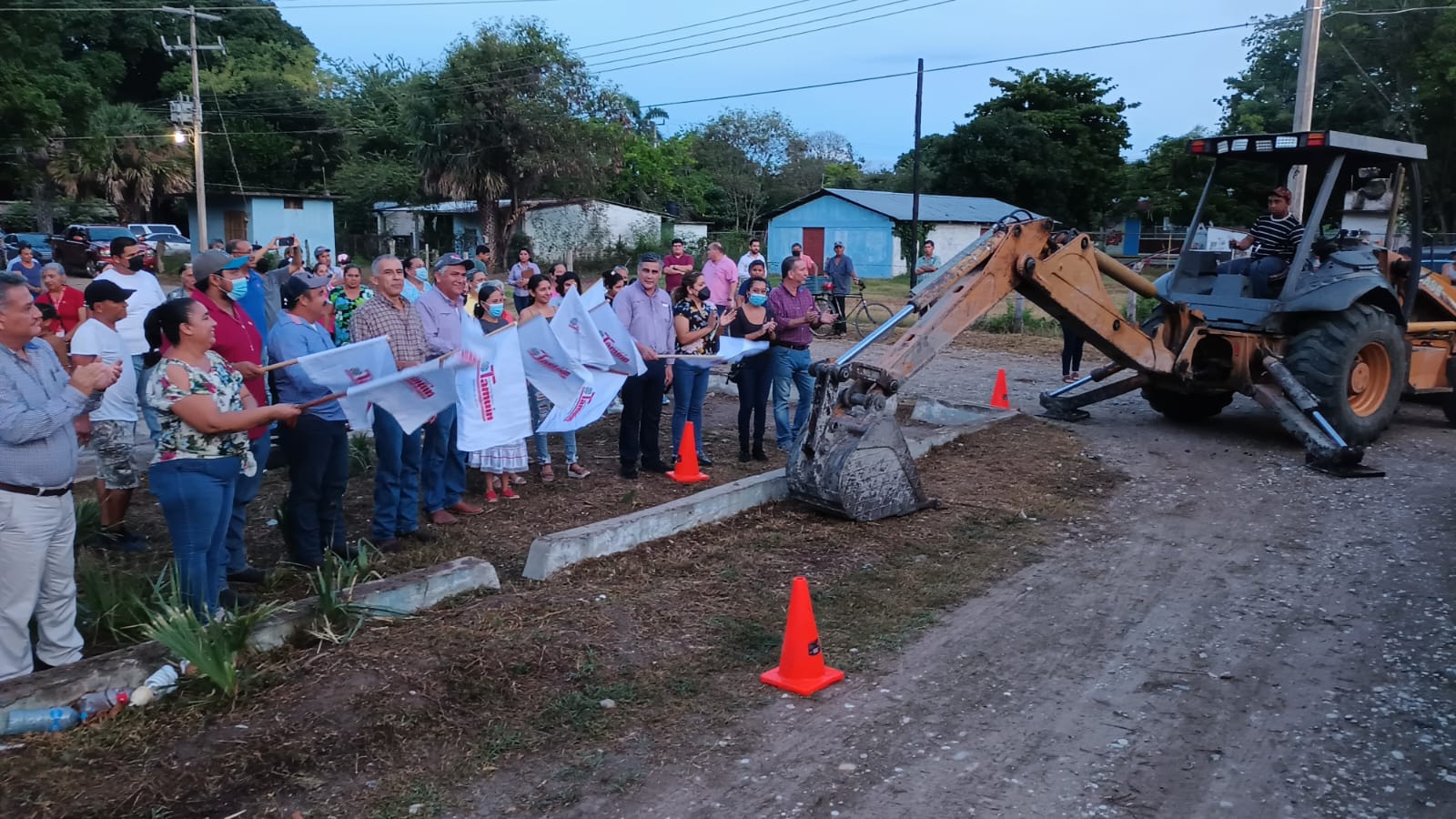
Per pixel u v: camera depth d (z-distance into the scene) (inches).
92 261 1151.0
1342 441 327.6
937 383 520.1
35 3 1342.3
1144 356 355.3
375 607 192.7
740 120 2593.5
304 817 134.0
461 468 273.3
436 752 150.9
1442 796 140.4
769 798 139.7
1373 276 346.0
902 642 193.0
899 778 145.0
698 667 180.2
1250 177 402.6
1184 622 203.9
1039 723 161.8
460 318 261.7
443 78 1488.7
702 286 330.6
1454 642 193.2
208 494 178.2
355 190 1875.0
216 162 1966.0
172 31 2384.4
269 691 163.9
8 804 133.1
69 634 171.9
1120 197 1877.5
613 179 1748.3
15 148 1155.9
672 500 281.6
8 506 156.6
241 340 215.6
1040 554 244.8
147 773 141.6
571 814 135.8
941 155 1945.1
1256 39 1449.3
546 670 175.0
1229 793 141.4
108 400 235.3
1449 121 1249.4
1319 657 187.2
